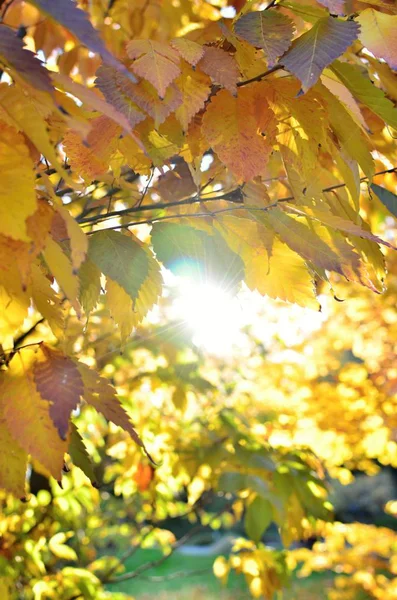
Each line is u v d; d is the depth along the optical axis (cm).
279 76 69
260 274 71
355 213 74
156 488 203
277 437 199
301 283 71
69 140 67
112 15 148
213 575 728
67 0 51
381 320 272
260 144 68
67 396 58
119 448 190
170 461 179
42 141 54
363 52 83
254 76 69
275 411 233
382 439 245
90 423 193
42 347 60
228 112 68
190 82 67
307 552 314
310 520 181
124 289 65
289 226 67
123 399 182
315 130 69
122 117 55
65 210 55
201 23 114
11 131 55
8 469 60
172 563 792
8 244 56
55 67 146
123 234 68
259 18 65
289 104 68
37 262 62
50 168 77
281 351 262
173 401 176
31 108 54
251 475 160
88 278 68
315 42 62
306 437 231
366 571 317
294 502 160
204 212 71
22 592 158
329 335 284
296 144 71
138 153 68
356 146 68
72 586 158
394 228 217
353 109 63
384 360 272
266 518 158
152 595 657
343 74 66
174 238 67
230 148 68
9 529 153
